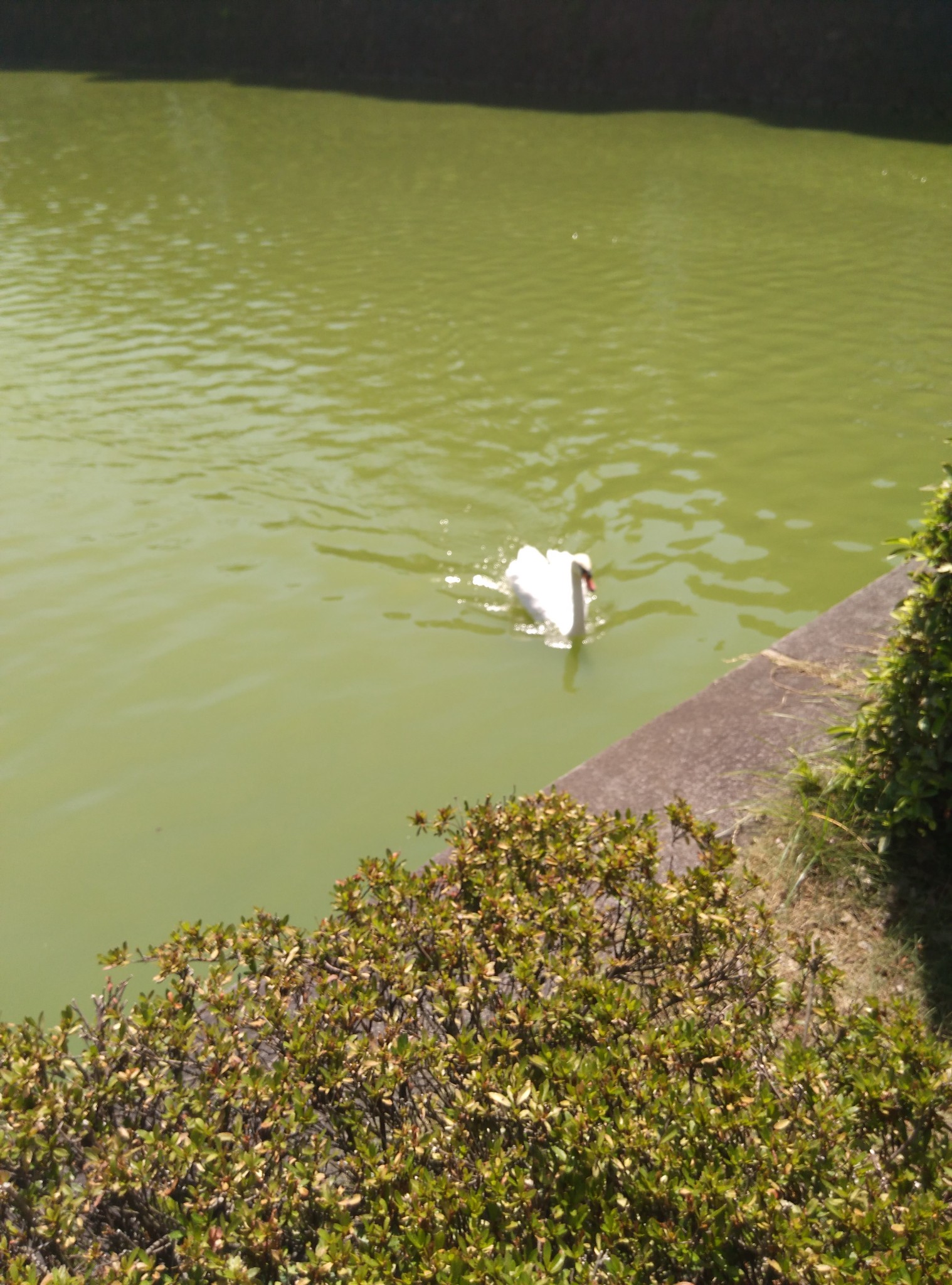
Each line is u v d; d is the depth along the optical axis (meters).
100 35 36.47
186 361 12.09
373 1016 2.55
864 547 7.98
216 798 6.01
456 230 16.72
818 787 3.98
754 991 2.70
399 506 8.87
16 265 16.20
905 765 3.70
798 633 4.98
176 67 34.88
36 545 8.45
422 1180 2.16
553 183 19.11
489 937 2.70
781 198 17.41
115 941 5.15
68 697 6.85
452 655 7.12
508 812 3.09
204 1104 2.35
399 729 6.48
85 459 9.80
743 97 25.30
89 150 24.09
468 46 28.98
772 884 3.69
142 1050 2.45
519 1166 2.24
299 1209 2.22
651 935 2.71
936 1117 2.34
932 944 3.46
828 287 13.34
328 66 31.88
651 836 2.98
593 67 27.16
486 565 8.09
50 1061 2.43
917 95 22.61
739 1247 2.15
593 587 7.11
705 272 14.20
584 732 6.38
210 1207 2.24
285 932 2.75
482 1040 2.40
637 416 10.19
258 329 13.01
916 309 12.46
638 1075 2.31
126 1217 2.35
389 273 14.84
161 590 7.87
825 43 23.64
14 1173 2.26
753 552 8.00
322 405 10.73
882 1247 2.02
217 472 9.48
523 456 9.56
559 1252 2.08
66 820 5.90
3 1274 2.10
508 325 12.70
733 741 4.32
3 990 4.91
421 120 25.16
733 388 10.68
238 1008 2.57
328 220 17.72
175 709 6.72
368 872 2.95
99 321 13.59
